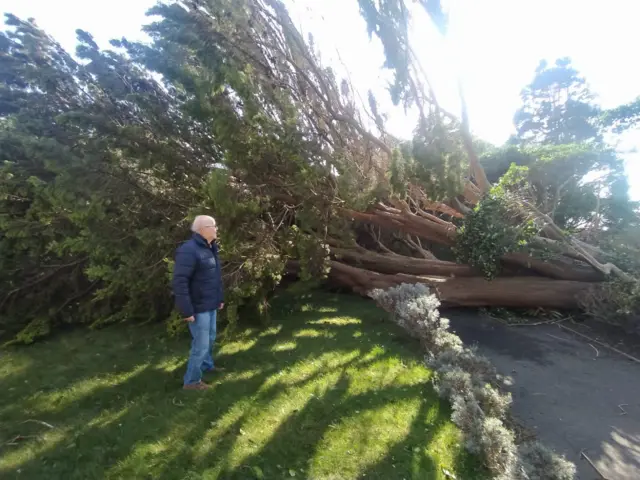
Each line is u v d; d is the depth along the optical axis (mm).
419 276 6676
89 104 5305
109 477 2373
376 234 8578
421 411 3037
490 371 3611
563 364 4254
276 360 4121
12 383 3783
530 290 5797
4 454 2619
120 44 5379
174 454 2555
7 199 5414
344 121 5965
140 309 5816
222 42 4664
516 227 5574
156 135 5324
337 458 2486
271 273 5473
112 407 3217
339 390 3375
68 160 4680
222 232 4574
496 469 2344
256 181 5316
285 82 5676
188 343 4719
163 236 5035
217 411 3064
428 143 5277
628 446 2820
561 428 3057
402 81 5227
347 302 6688
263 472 2375
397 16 5039
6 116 5852
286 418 2943
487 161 8281
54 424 2979
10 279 5629
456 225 6891
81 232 4785
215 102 4781
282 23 5637
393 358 4078
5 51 5898
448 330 5336
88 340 5027
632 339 4875
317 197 5738
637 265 5594
